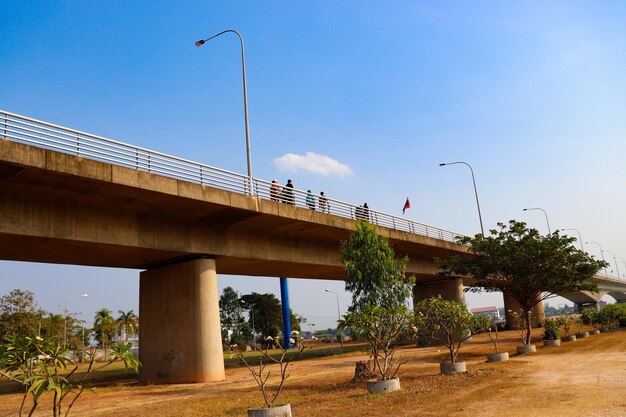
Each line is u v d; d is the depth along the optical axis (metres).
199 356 27.20
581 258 33.25
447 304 22.91
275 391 20.45
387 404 14.21
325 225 31.77
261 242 31.64
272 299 111.81
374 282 22.61
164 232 26.14
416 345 54.28
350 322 18.92
